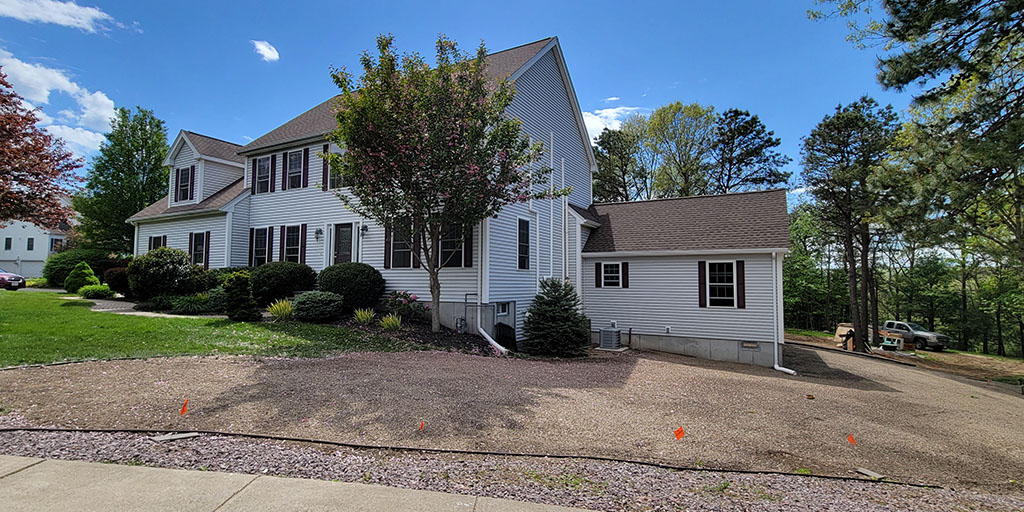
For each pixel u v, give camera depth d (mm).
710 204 17031
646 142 33906
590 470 4133
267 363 7719
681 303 14812
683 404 6988
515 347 13312
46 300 15461
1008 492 4551
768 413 6836
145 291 14320
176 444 4199
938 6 8883
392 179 10797
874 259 27188
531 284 14531
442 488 3520
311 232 15422
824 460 5008
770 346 13469
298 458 3980
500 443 4707
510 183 11078
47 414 4852
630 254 15391
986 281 29875
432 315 11820
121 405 5250
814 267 35812
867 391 9922
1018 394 11922
